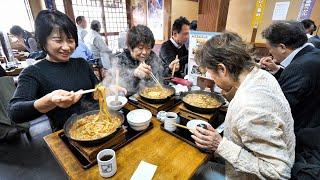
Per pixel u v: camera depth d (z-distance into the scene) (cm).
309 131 115
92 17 563
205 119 128
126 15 636
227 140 94
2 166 211
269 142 78
